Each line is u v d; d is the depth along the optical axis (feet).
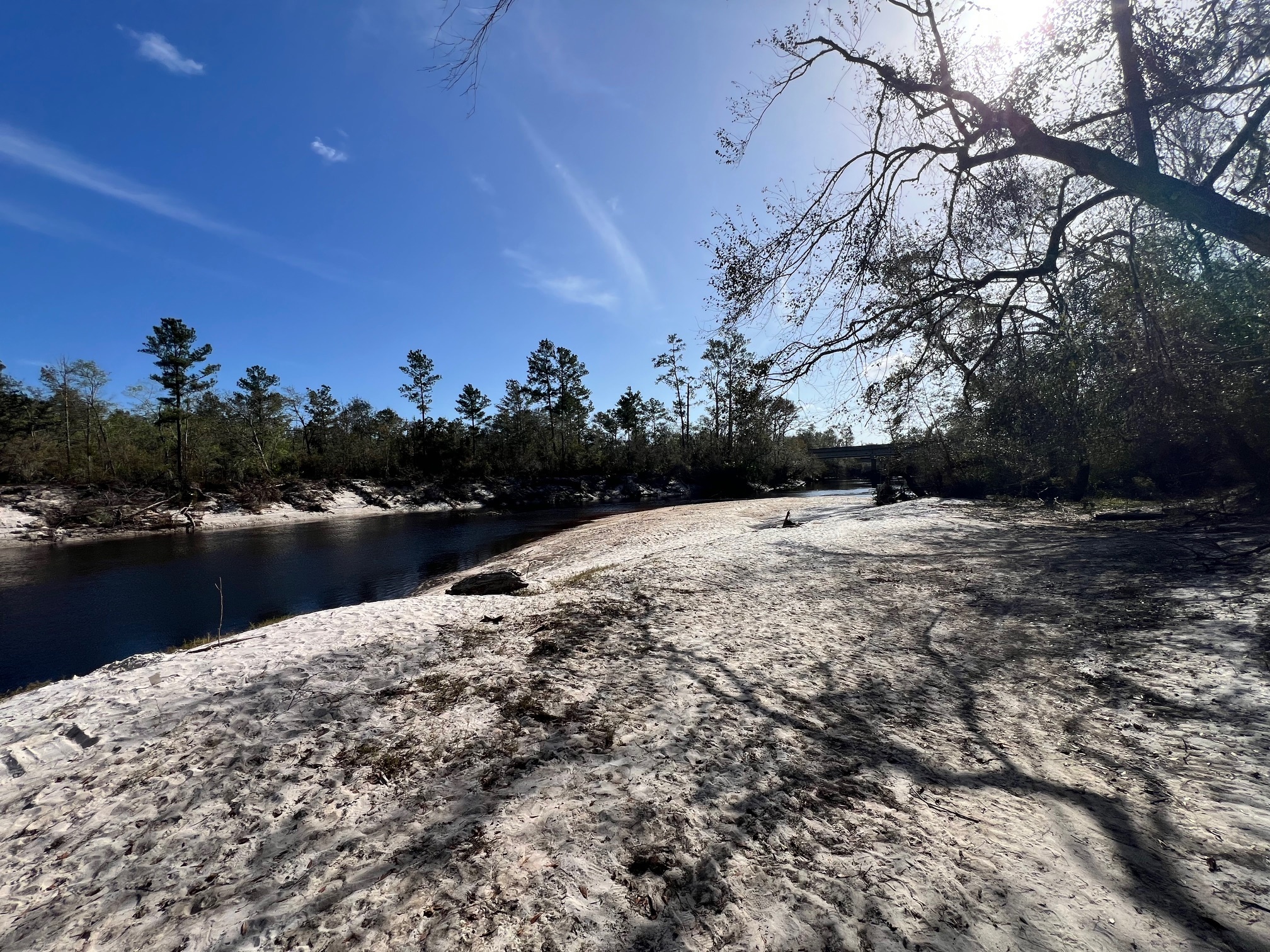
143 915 8.38
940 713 14.35
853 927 7.38
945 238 20.74
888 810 10.17
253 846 9.91
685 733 13.60
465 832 9.96
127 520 112.57
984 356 22.24
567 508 153.48
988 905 7.64
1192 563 27.07
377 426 202.08
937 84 18.47
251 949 7.56
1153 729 12.52
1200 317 27.17
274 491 146.41
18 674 33.76
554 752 12.80
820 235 20.61
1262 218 14.40
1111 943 6.83
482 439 209.15
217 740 13.69
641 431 210.59
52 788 11.89
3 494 112.27
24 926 8.23
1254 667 14.71
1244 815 9.19
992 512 57.93
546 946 7.31
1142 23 17.56
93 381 148.56
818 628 22.27
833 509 88.17
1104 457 41.86
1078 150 16.56
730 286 21.27
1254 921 6.93
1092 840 8.94
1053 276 20.51
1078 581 26.55
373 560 71.56
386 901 8.32
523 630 22.08
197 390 141.79
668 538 59.82
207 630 42.47
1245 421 31.58
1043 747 12.32
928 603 25.21
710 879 8.48
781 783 11.23
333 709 15.23
